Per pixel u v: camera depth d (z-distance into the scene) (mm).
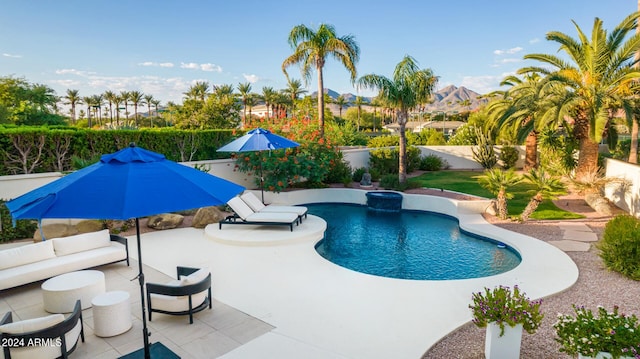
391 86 17141
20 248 7160
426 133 31734
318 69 18953
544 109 16844
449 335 5391
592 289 7070
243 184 18172
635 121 17172
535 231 11234
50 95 39562
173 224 11938
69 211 3283
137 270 8078
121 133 15203
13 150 12570
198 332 5395
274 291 6926
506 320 4254
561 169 16094
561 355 4703
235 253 9352
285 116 19125
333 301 6484
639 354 3498
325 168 17297
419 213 15469
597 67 15922
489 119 23875
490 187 13383
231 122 40438
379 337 5254
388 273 8727
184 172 4172
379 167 23172
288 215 11398
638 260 7531
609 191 14797
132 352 4793
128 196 3414
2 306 6316
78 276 6422
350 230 12789
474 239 11570
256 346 5020
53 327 4266
